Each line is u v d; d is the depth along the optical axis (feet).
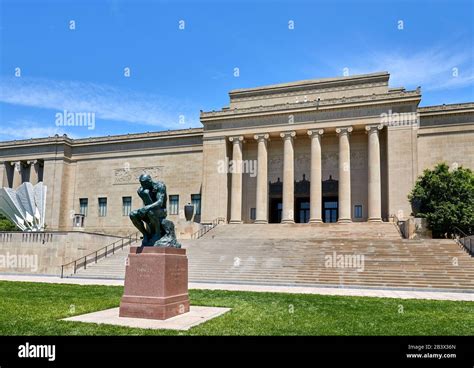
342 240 112.78
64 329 38.01
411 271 86.69
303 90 175.11
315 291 74.69
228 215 173.47
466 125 154.10
